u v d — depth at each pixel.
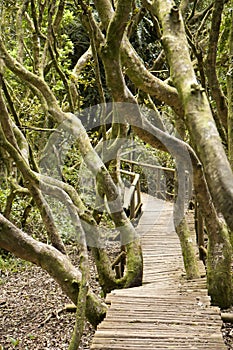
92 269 7.51
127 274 5.24
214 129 1.18
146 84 4.35
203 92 1.32
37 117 7.52
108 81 4.45
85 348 4.68
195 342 3.57
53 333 5.30
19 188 6.51
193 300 4.61
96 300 4.24
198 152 1.17
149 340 3.60
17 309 6.20
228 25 5.85
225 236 5.04
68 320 5.61
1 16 6.93
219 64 6.18
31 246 3.87
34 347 5.02
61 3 6.73
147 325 3.91
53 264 3.92
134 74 4.39
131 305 4.41
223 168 1.03
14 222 8.48
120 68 4.36
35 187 4.27
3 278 7.64
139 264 5.24
